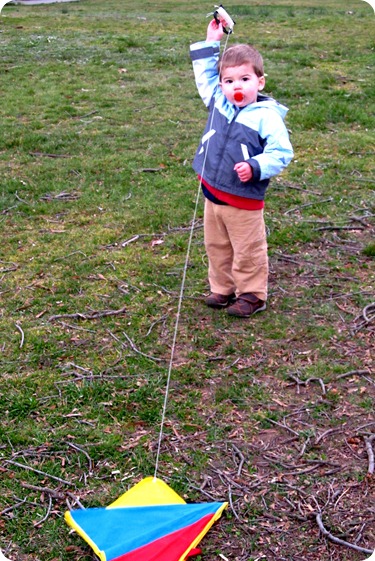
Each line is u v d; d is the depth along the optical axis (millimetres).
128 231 5129
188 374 3545
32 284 4410
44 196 5758
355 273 4551
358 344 3818
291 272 4559
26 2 18500
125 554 2406
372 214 5387
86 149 6793
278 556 2568
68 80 9359
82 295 4293
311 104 8125
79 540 2631
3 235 5090
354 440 3117
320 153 6688
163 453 3037
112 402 3336
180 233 5090
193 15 15219
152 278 4469
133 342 3820
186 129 7375
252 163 3562
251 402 3355
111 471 2945
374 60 10445
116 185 5949
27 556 2568
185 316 4066
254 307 4055
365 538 2645
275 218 5297
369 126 7488
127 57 10648
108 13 15742
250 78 3652
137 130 7336
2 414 3266
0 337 3865
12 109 8062
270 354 3729
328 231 5109
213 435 3139
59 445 3078
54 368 3604
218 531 2668
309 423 3223
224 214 3855
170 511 2598
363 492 2842
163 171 6262
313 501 2797
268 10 15945
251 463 2988
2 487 2867
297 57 10547
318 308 4152
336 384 3492
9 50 11125
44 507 2770
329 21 14078
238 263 3967
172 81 9281
